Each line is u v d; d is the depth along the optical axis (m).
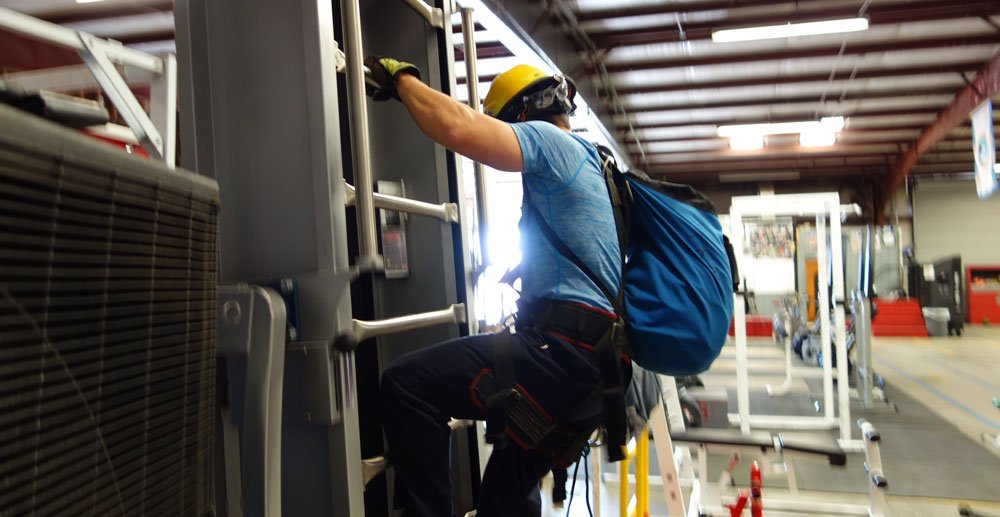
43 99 0.71
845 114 11.19
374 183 1.73
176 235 0.81
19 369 0.55
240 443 1.16
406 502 1.39
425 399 1.38
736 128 11.30
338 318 1.21
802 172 16.53
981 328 16.52
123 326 0.70
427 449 1.37
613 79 8.92
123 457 0.69
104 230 0.66
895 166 15.10
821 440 3.59
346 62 1.24
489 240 1.82
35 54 3.63
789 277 7.31
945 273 15.23
